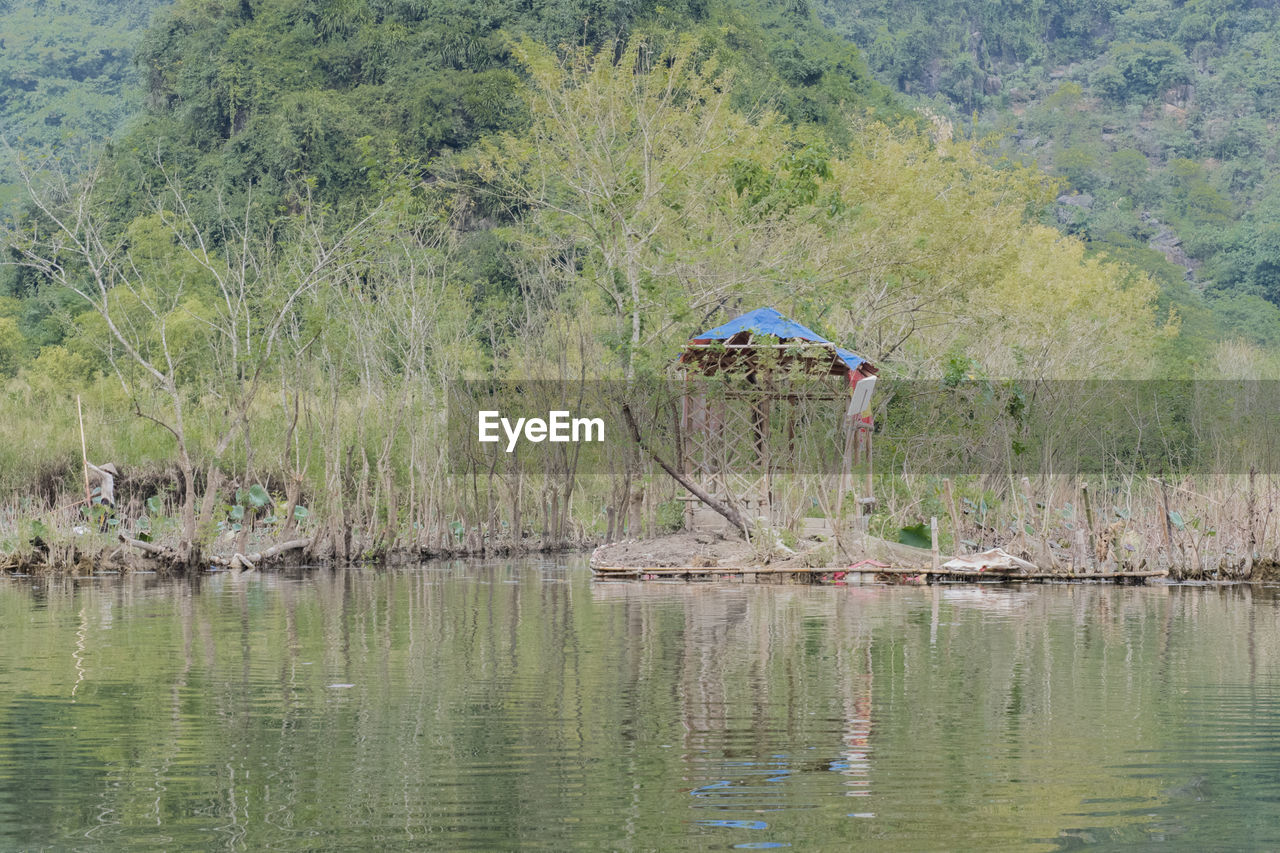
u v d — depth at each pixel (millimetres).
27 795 15023
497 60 133750
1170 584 42156
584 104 58719
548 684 22016
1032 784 15500
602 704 20219
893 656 25266
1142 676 22906
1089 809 14445
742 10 164750
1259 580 42688
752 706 20109
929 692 21297
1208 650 26125
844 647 26484
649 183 54719
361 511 52781
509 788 15266
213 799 14828
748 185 54906
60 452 57281
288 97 125750
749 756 16844
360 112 126812
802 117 133500
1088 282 78562
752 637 28094
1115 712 19625
